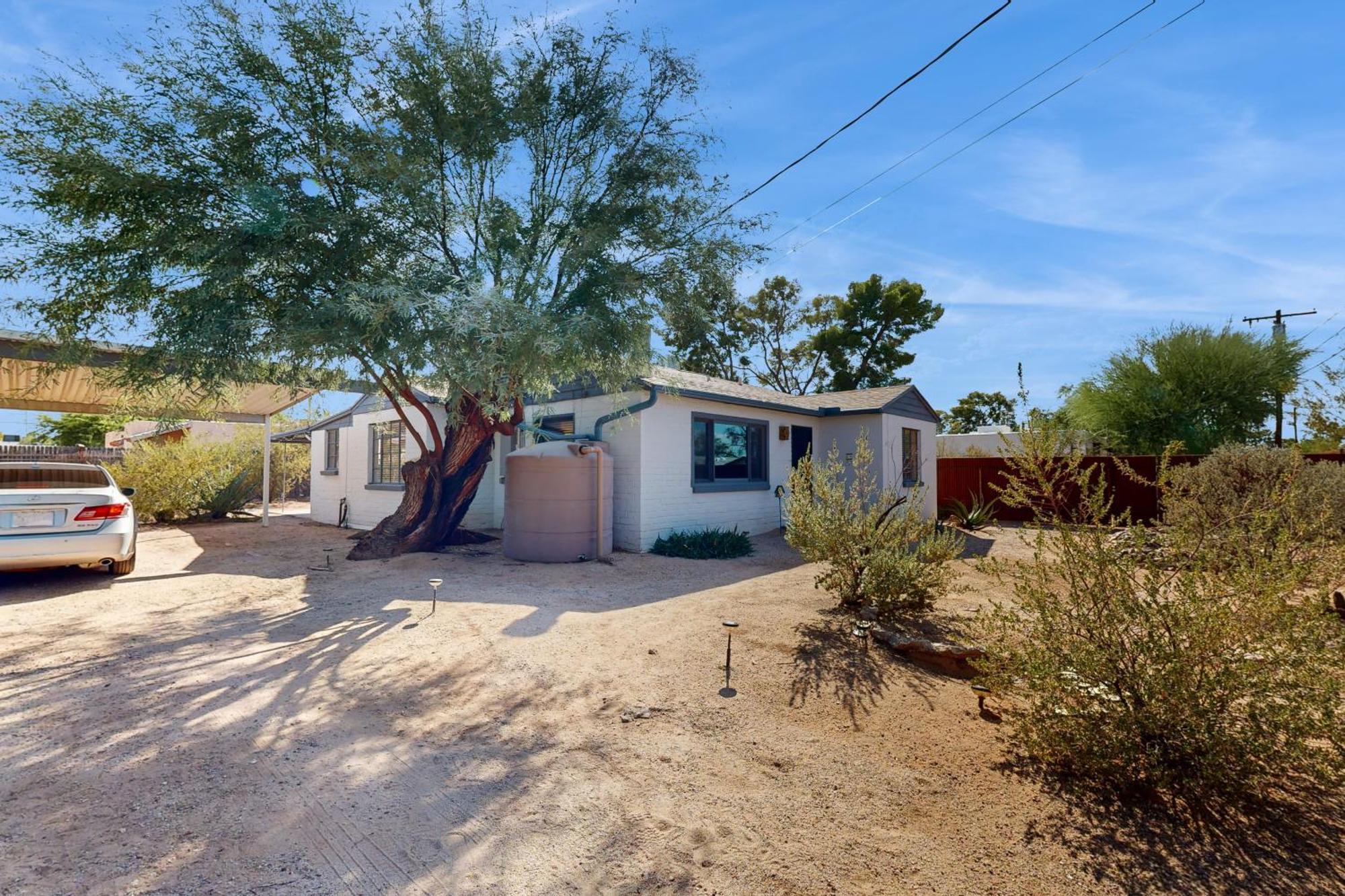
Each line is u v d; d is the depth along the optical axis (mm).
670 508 10297
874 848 2398
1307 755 2457
